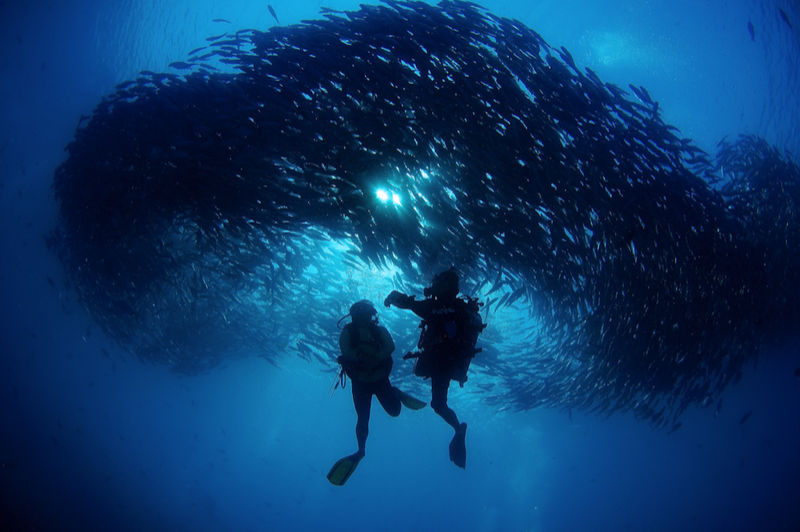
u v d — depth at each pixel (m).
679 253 5.18
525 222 4.49
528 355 6.48
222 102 4.68
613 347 5.59
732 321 5.82
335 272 5.73
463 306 2.66
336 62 4.54
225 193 4.61
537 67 4.83
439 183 4.40
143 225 5.41
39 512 6.48
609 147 4.68
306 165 4.39
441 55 4.64
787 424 6.07
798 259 6.39
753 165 7.70
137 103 5.41
